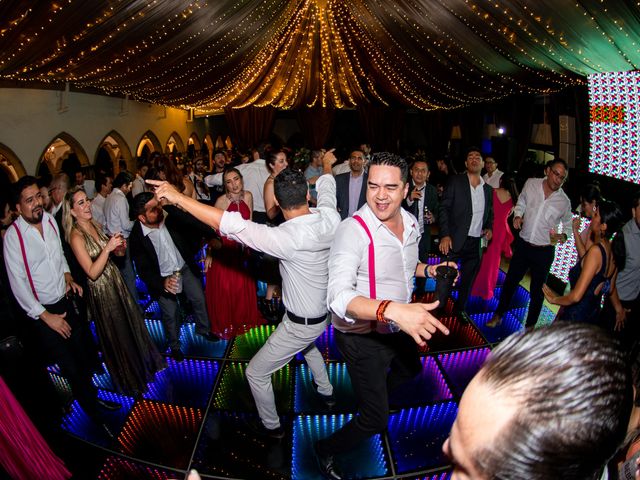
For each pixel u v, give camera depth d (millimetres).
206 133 20328
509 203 4801
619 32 4250
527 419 493
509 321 4562
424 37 7406
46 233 2990
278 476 2689
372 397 2295
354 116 21562
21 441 2424
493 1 5035
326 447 2541
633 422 949
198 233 3879
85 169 10023
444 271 2100
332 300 1799
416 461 2799
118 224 4898
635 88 5926
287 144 22000
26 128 8047
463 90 9672
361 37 9156
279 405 3285
